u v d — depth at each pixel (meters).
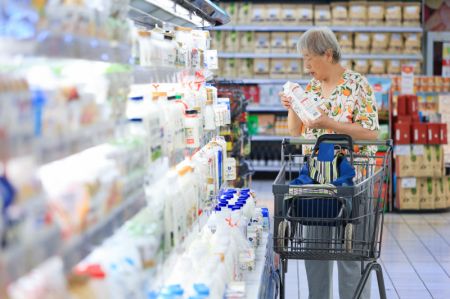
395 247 7.96
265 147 13.29
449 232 8.79
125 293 1.99
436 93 11.36
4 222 1.35
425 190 10.23
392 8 12.98
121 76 2.38
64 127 1.75
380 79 10.52
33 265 1.46
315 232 4.30
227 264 3.34
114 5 2.29
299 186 4.00
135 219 2.43
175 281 2.91
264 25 13.12
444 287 6.38
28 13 1.56
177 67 3.35
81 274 1.79
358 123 4.80
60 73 2.04
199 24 4.81
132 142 2.34
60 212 1.65
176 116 3.11
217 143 4.39
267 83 13.18
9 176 1.41
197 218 3.30
